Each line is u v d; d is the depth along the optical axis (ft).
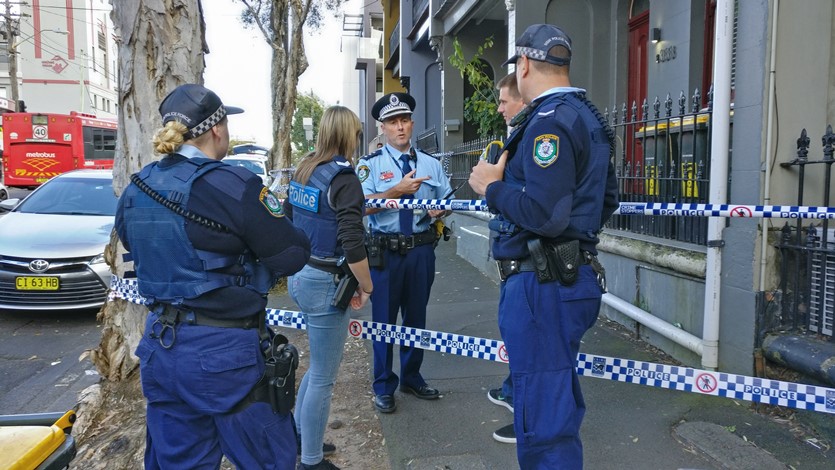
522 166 7.25
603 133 7.42
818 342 10.57
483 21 40.65
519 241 7.36
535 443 7.09
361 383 13.75
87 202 24.58
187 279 6.45
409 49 53.57
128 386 11.76
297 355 7.11
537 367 7.18
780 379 10.98
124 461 10.13
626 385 12.58
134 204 6.70
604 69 26.71
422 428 11.38
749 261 11.32
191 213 6.38
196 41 12.05
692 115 13.61
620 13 26.03
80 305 20.16
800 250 10.95
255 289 6.84
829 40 11.37
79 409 11.51
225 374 6.46
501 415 11.82
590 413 11.46
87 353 12.03
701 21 19.44
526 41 7.80
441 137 41.91
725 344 11.95
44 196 24.95
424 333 11.71
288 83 29.78
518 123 7.80
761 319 11.25
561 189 6.73
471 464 9.99
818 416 10.03
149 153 11.71
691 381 9.52
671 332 13.29
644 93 24.98
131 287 11.75
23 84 171.12
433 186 12.64
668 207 10.23
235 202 6.43
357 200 9.12
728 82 11.93
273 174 29.17
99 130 77.15
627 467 9.61
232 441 6.68
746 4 11.38
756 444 9.95
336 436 11.22
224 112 7.14
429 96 53.78
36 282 19.80
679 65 20.25
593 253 7.47
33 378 16.03
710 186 12.14
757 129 11.21
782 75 11.12
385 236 12.19
